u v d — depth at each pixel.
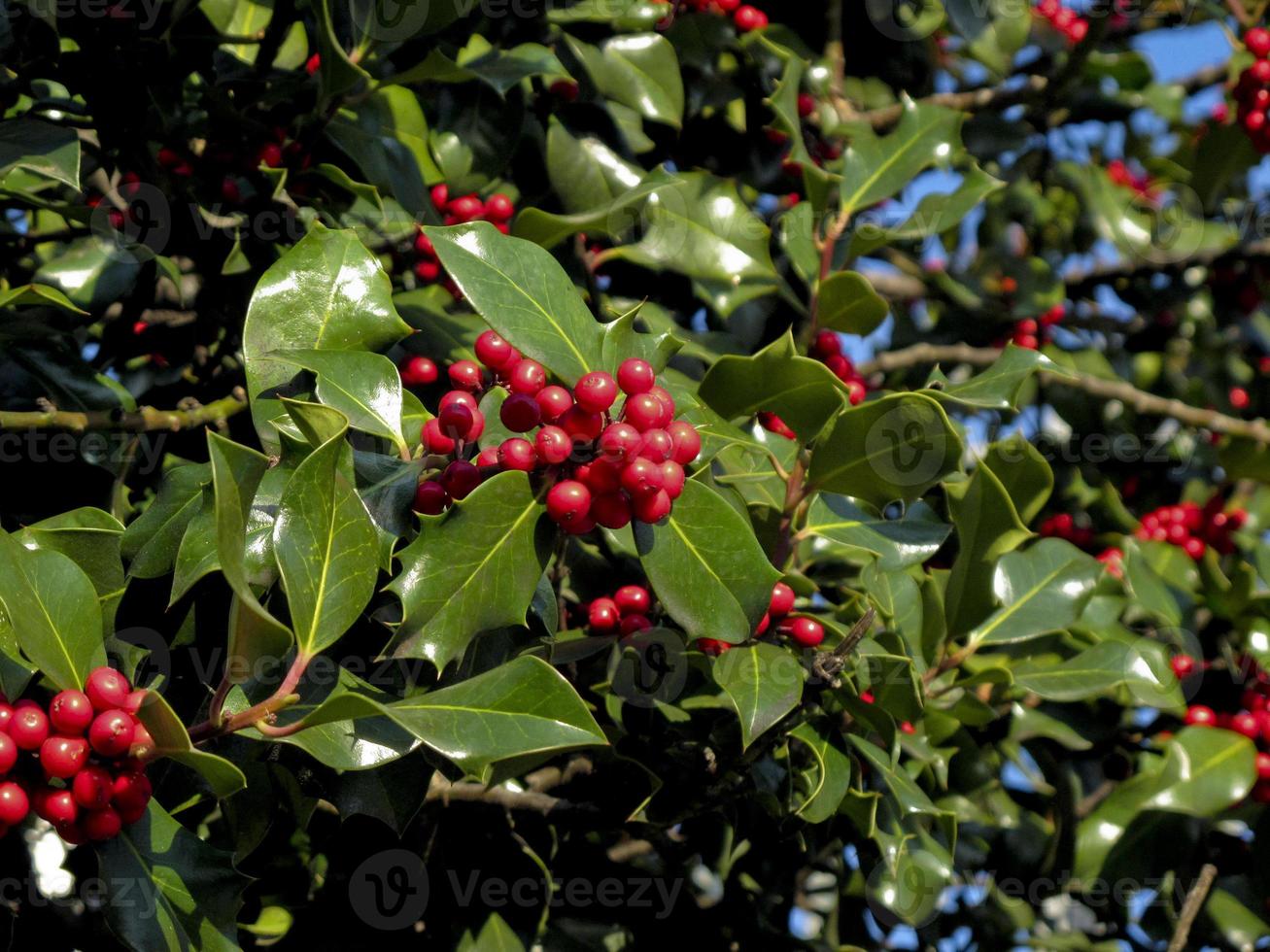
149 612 2.30
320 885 3.20
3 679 1.98
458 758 1.80
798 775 2.85
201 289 3.42
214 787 1.90
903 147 3.58
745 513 2.48
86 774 1.86
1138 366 5.18
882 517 2.79
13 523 2.93
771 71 4.09
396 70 3.21
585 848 3.43
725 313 3.63
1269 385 5.26
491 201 3.45
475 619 2.02
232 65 3.41
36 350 2.96
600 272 3.94
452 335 3.12
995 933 3.87
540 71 3.14
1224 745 3.64
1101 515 4.59
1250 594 3.93
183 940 1.99
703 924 3.54
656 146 3.99
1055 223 5.22
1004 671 3.12
